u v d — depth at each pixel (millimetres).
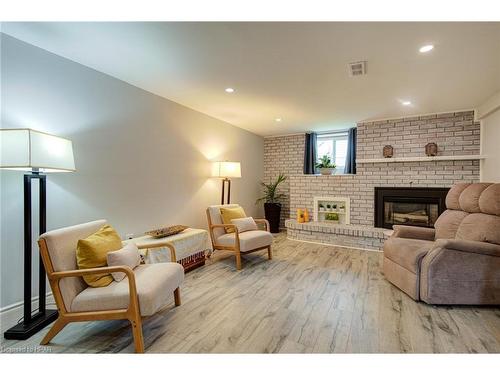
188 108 3729
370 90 2961
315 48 2033
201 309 2141
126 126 2855
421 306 2195
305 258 3625
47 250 1584
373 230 4055
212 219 3549
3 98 1934
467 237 2393
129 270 1569
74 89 2365
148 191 3139
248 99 3334
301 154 5602
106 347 1646
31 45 2064
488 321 1953
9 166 1666
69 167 1999
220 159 4465
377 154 4352
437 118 3918
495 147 3262
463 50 2033
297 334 1778
